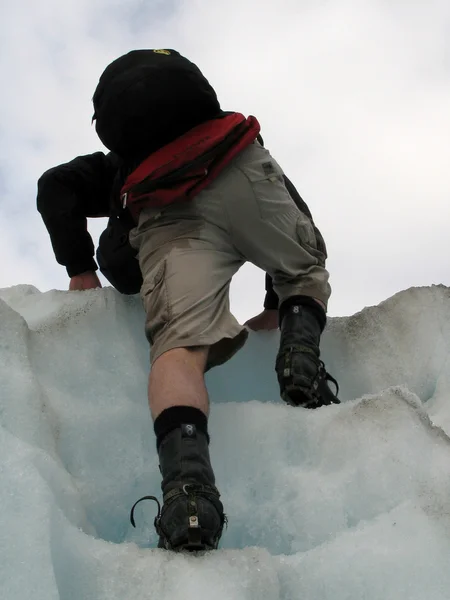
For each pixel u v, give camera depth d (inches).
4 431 67.5
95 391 86.7
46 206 101.3
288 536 72.2
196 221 86.4
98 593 57.8
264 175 88.7
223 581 57.7
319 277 92.0
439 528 64.2
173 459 65.7
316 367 86.1
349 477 73.4
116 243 95.3
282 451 79.7
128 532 77.4
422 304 109.3
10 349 83.2
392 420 77.2
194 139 86.3
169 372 72.1
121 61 90.7
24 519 59.3
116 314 95.3
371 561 61.6
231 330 80.4
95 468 79.4
